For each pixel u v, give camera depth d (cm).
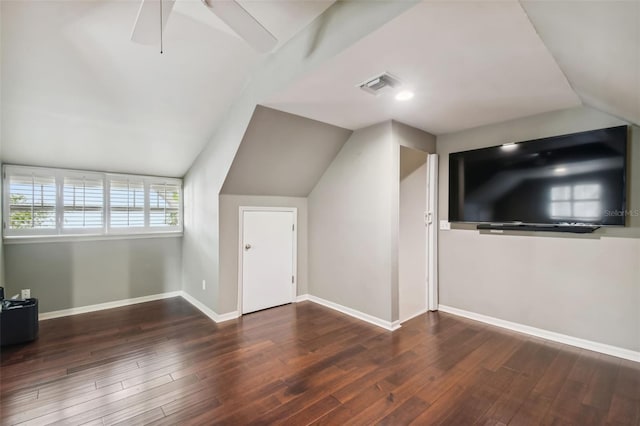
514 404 193
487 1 132
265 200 377
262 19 204
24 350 269
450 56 184
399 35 162
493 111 283
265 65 257
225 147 326
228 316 346
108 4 193
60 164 350
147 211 417
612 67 149
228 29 220
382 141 320
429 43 170
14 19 193
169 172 422
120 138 329
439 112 287
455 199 348
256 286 370
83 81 249
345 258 364
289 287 402
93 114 287
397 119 309
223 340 289
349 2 176
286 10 196
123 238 397
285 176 366
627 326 246
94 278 377
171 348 272
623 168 238
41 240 343
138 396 203
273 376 226
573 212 263
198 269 391
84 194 371
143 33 146
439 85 225
